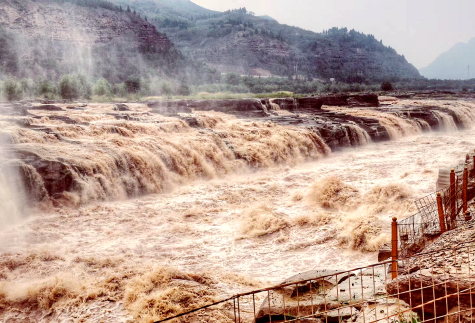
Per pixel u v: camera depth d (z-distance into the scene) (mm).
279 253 18531
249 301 13750
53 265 17109
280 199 26984
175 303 13672
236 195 27844
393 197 23000
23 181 23109
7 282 15469
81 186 25016
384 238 18078
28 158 24672
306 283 10305
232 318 12664
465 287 6801
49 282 15070
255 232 20688
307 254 18266
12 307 14219
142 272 16344
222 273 16281
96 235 20625
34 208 23172
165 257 18172
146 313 13344
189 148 32969
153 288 14867
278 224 21156
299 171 35594
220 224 22406
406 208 21438
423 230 13148
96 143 30047
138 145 30859
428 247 10305
